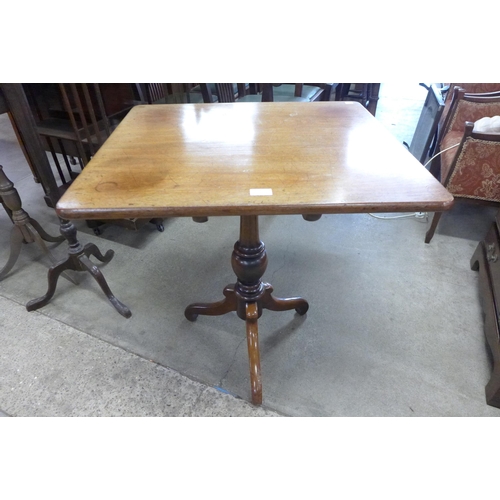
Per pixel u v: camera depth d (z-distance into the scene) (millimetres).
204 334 1328
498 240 1316
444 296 1472
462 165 1571
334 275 1588
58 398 1119
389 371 1193
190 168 776
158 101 2029
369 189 696
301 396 1124
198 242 1810
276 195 677
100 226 1885
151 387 1150
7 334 1314
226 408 1095
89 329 1339
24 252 1729
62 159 2572
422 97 4035
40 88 1697
